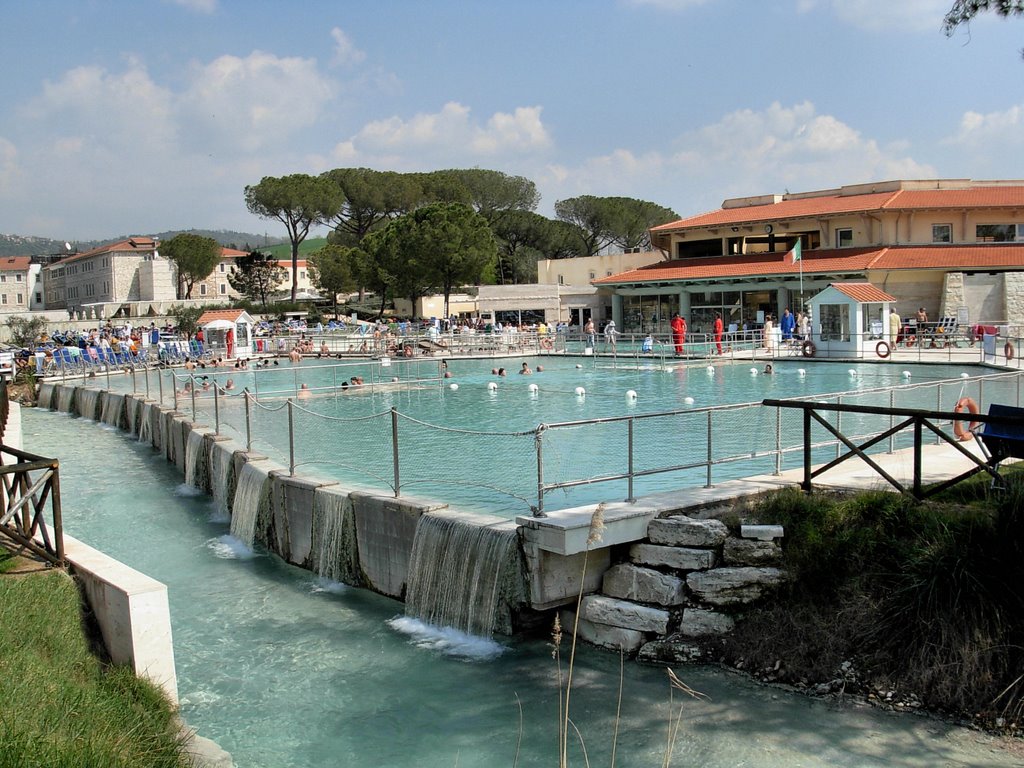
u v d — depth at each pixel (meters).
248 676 9.48
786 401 10.70
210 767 6.98
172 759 6.75
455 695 8.84
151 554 14.53
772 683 8.48
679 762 7.26
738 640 8.97
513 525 10.34
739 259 51.56
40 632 8.02
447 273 64.25
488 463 15.67
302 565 13.71
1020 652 7.75
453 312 77.62
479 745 7.82
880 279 42.97
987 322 40.78
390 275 67.38
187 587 12.70
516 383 31.23
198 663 9.84
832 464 10.20
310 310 83.12
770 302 47.75
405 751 7.81
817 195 57.22
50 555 9.41
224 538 15.58
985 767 6.95
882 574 8.73
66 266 120.75
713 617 9.16
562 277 68.38
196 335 47.94
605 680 8.84
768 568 9.22
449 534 10.77
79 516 17.16
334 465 15.79
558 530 9.35
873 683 8.12
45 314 90.69
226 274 107.81
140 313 93.75
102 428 30.16
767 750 7.36
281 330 60.94
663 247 58.38
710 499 10.21
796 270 44.66
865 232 47.62
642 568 9.71
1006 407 10.23
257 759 7.75
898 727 7.59
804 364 34.62
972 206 44.88
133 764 6.26
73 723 6.57
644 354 39.72
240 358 43.97
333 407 25.58
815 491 10.34
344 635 10.63
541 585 9.69
